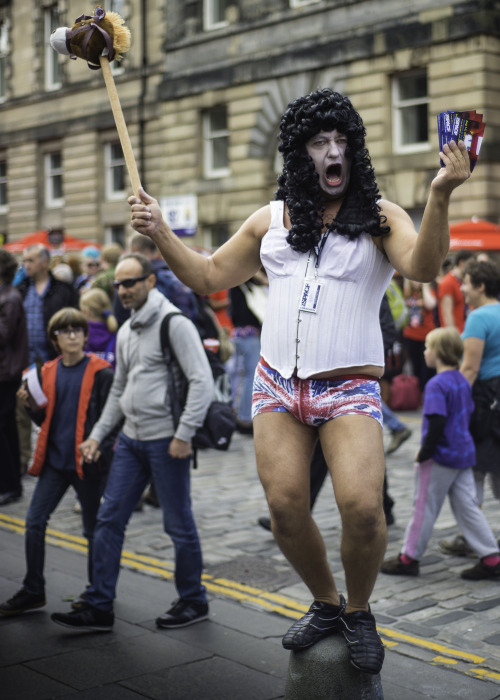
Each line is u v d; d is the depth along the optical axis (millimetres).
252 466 8258
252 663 3842
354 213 2586
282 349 2625
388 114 17531
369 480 2480
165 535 5973
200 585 4371
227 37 20594
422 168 16891
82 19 2688
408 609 4453
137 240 6344
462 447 4844
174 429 4285
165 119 22359
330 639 2727
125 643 4066
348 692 2662
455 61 16250
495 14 16016
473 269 5266
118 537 4285
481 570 4895
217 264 2775
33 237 18859
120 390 4445
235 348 9906
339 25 18172
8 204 28359
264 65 19594
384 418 8477
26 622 4352
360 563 2533
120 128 2672
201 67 21250
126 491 4328
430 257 2385
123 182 24750
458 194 16125
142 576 5113
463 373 5117
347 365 2586
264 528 6078
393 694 3496
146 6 23109
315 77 18656
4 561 5359
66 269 9945
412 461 8273
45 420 4461
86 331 4543
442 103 16484
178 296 6281
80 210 25672
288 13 19172
